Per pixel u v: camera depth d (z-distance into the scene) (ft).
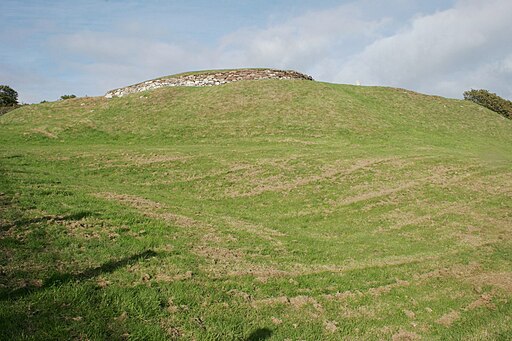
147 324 18.04
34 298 18.20
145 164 57.00
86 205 32.58
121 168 54.80
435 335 20.75
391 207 45.98
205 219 35.78
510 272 29.60
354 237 37.06
